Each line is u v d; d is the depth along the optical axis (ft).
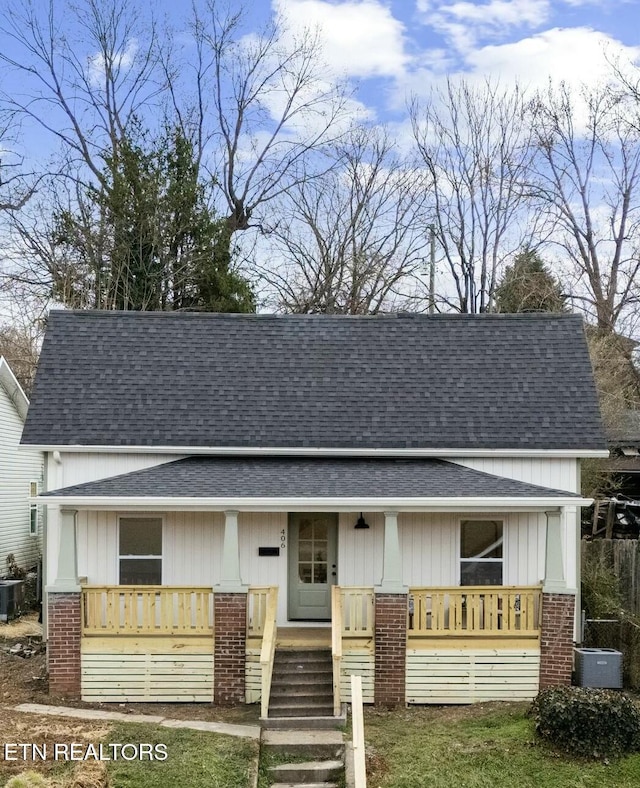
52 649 47.78
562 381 60.23
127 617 48.47
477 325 65.00
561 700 41.63
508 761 39.42
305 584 54.85
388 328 65.05
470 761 39.47
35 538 95.30
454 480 52.11
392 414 58.18
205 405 58.23
